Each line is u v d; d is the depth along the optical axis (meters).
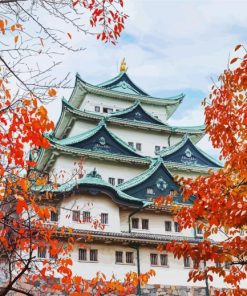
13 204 9.37
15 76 7.87
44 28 8.05
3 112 8.00
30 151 9.69
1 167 9.16
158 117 58.09
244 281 38.34
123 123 51.53
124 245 36.12
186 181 12.68
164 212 40.72
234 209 10.64
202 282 37.16
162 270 36.66
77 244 33.91
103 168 45.91
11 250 9.59
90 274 33.53
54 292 27.41
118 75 59.31
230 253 11.60
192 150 51.69
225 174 12.10
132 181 44.41
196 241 38.19
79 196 36.09
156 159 46.53
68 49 8.28
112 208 37.81
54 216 34.28
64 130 52.44
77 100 56.00
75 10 8.08
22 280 25.86
